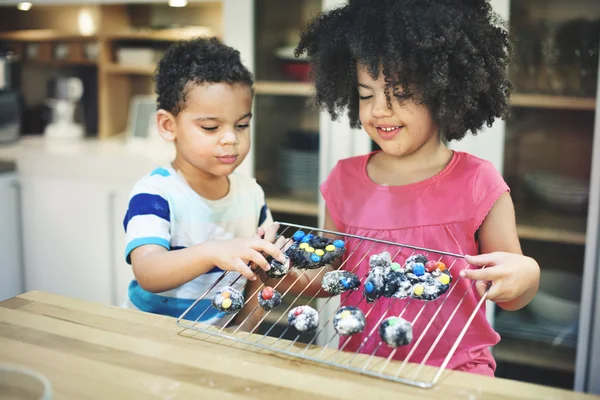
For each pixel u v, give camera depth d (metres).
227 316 1.20
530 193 1.93
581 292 1.90
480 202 1.09
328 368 0.77
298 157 2.14
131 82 2.90
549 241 1.92
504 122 1.89
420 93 1.02
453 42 1.02
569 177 1.89
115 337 0.84
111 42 2.74
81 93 2.90
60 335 0.85
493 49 1.13
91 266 2.47
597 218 1.85
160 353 0.80
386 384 0.73
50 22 2.96
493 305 1.97
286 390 0.71
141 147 2.59
